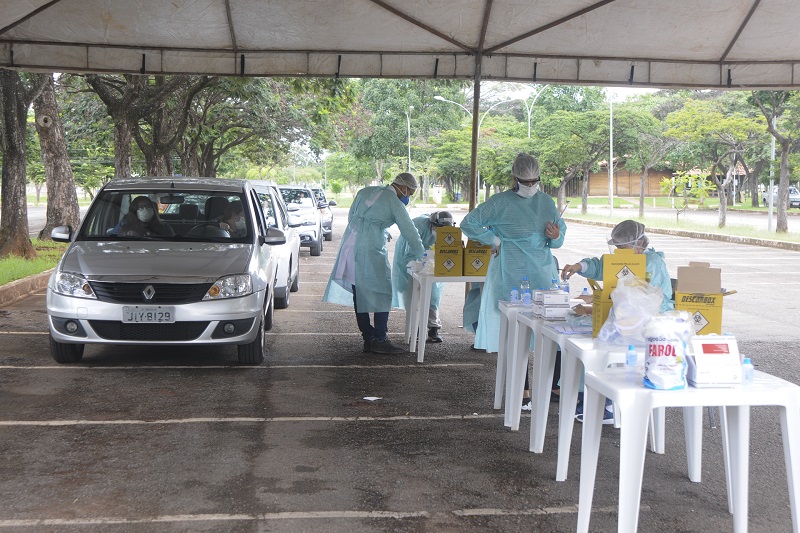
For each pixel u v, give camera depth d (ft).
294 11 30.07
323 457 18.25
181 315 24.99
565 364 16.75
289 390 24.08
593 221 130.93
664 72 34.68
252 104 86.07
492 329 23.21
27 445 18.76
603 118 150.51
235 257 26.84
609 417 21.52
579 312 17.89
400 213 28.73
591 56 34.06
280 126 116.67
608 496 16.34
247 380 25.18
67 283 25.38
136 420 20.77
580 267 19.07
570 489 16.63
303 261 66.64
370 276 29.14
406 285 32.27
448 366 27.78
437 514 15.23
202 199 29.91
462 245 27.61
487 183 180.34
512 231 22.93
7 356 27.73
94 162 181.37
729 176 143.02
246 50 33.14
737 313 40.11
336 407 22.39
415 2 29.58
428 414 21.91
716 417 22.40
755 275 57.52
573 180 248.52
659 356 12.85
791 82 34.58
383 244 29.48
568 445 16.94
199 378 25.26
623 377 13.70
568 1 29.45
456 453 18.74
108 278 25.18
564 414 16.87
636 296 15.19
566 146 153.69
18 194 55.88
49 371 25.70
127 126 64.34
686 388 12.92
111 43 32.53
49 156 74.13
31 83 65.26
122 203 29.50
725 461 15.79
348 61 33.76
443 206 203.10
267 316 33.71
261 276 27.17
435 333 32.24
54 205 74.64
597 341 15.58
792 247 81.10
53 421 20.59
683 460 18.69
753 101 97.45
